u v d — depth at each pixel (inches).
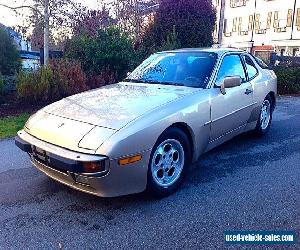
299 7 1316.4
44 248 105.0
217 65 170.2
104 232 113.3
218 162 177.8
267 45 1456.7
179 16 424.8
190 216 122.6
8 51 416.2
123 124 121.6
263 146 206.2
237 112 179.2
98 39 377.1
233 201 133.8
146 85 168.6
